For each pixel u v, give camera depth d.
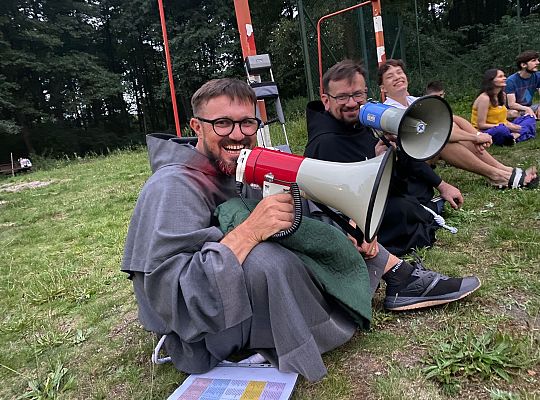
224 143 1.96
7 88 21.02
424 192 3.41
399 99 3.84
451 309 2.25
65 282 3.51
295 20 18.66
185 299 1.65
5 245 5.02
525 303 2.22
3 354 2.56
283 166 1.77
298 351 1.76
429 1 19.67
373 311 2.33
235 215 1.87
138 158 11.60
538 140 6.01
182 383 1.95
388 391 1.74
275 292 1.73
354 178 1.68
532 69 7.05
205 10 21.34
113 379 2.14
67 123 25.38
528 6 18.84
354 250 2.07
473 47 17.34
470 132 4.25
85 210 6.25
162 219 1.78
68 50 25.61
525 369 1.77
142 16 23.22
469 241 3.09
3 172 18.03
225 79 2.02
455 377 1.78
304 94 18.88
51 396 2.10
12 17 21.50
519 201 3.64
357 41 9.76
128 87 25.45
